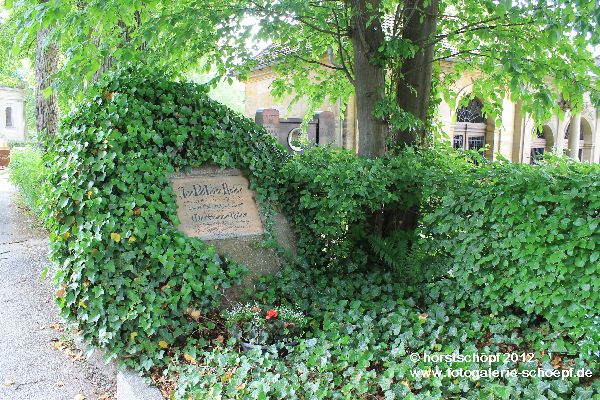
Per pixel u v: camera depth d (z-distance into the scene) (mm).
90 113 4562
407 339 3906
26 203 13039
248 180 5230
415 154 5863
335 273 5277
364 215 5438
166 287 4008
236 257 4828
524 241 4090
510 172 4484
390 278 5105
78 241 4082
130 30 6332
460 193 4637
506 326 4117
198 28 5707
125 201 4191
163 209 4395
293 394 3074
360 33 5684
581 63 5781
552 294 3994
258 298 4629
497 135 17688
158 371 3785
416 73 6188
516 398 3062
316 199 5207
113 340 3926
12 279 6648
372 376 3285
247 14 5578
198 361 3760
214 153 5051
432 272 4848
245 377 3348
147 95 4883
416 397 3029
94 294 4004
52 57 11016
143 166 4422
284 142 11961
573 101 5965
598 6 4242
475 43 6680
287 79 8195
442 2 6473
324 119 12422
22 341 4707
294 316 4133
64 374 4125
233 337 3949
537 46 5445
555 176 4309
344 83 8016
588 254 3787
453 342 3902
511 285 4277
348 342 3842
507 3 4180
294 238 5305
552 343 3801
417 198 5281
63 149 4480
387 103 5645
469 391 3164
